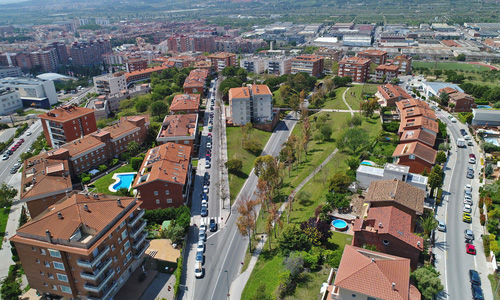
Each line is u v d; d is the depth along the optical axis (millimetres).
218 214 121562
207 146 173625
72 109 180750
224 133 190375
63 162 136875
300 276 82875
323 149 161625
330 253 86000
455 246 90375
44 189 116188
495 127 162375
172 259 99938
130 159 161125
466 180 121125
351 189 115500
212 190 136250
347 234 97000
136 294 87188
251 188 140375
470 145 148875
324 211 103750
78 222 79812
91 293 81875
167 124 176875
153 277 93188
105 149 160625
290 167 148125
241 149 172500
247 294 84750
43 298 85375
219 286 90312
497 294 75438
